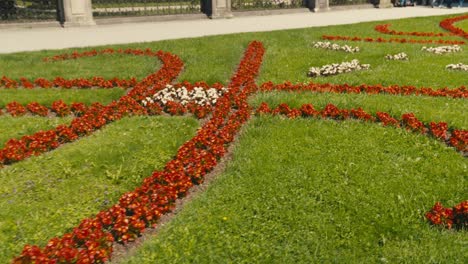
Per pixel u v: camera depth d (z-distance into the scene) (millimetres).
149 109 9969
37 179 6750
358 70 13094
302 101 9781
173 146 7879
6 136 8508
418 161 7105
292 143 7824
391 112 9070
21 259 4750
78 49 17125
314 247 5086
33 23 23906
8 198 6203
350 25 23609
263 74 12875
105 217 5473
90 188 6469
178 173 6547
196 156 7137
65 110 9984
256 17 29828
